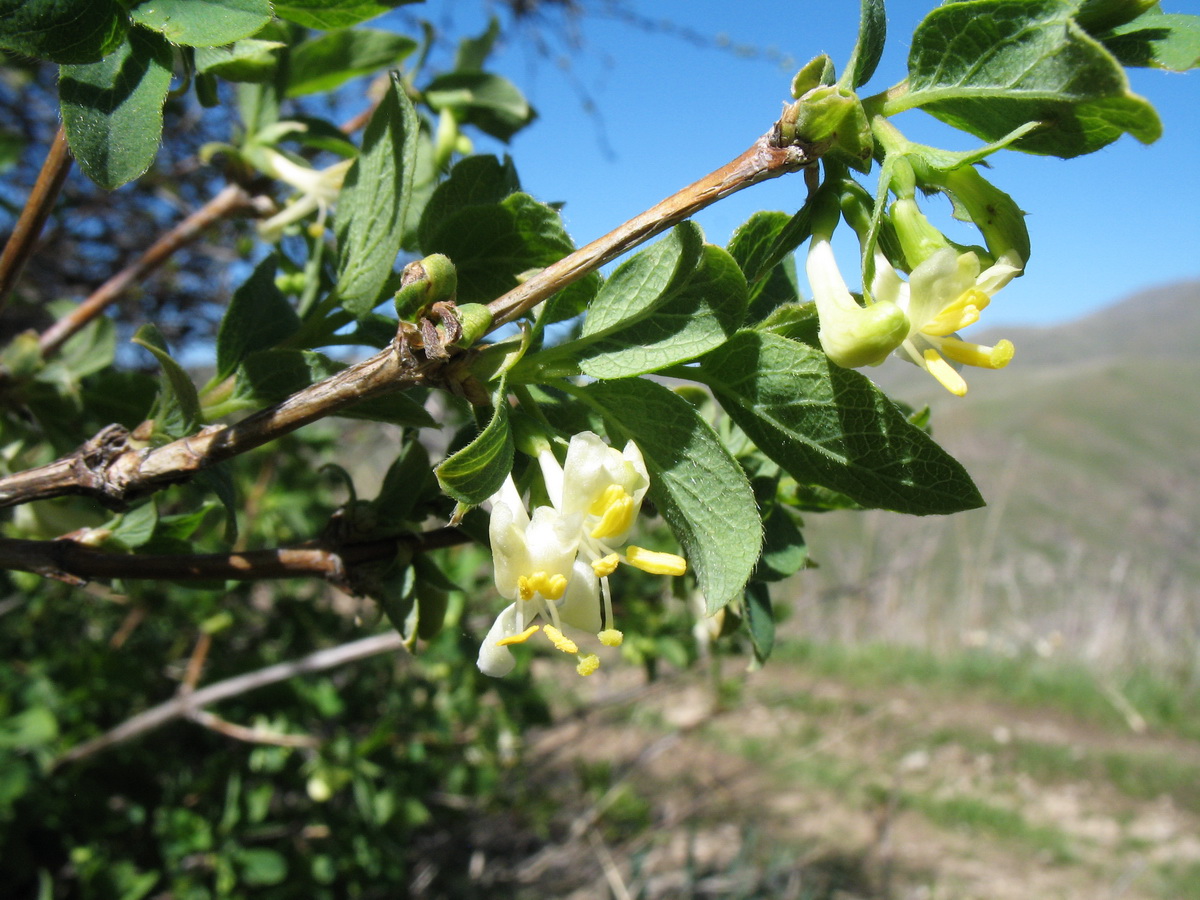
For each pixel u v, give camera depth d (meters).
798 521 0.16
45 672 0.38
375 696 0.46
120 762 0.39
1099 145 0.09
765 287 0.13
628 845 0.58
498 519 0.10
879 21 0.09
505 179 0.13
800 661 1.09
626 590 0.41
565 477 0.10
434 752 0.47
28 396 0.18
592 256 0.09
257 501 0.43
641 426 0.10
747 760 0.82
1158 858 0.72
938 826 0.74
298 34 0.20
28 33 0.10
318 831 0.42
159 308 0.46
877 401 0.10
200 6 0.10
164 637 0.49
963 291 0.09
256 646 0.48
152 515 0.14
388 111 0.13
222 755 0.41
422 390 0.14
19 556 0.13
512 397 0.12
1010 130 0.09
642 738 0.80
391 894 0.50
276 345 0.14
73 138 0.10
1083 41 0.08
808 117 0.09
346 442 0.52
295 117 0.19
